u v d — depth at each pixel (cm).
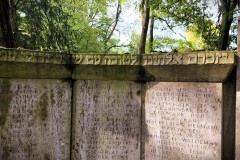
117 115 434
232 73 376
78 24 1299
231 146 378
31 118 432
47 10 908
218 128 376
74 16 1333
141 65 411
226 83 382
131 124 429
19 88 425
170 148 406
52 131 442
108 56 421
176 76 398
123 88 432
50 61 423
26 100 429
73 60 435
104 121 439
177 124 402
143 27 1120
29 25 870
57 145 443
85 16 1439
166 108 409
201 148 386
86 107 444
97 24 1670
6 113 420
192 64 381
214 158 378
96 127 441
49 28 895
